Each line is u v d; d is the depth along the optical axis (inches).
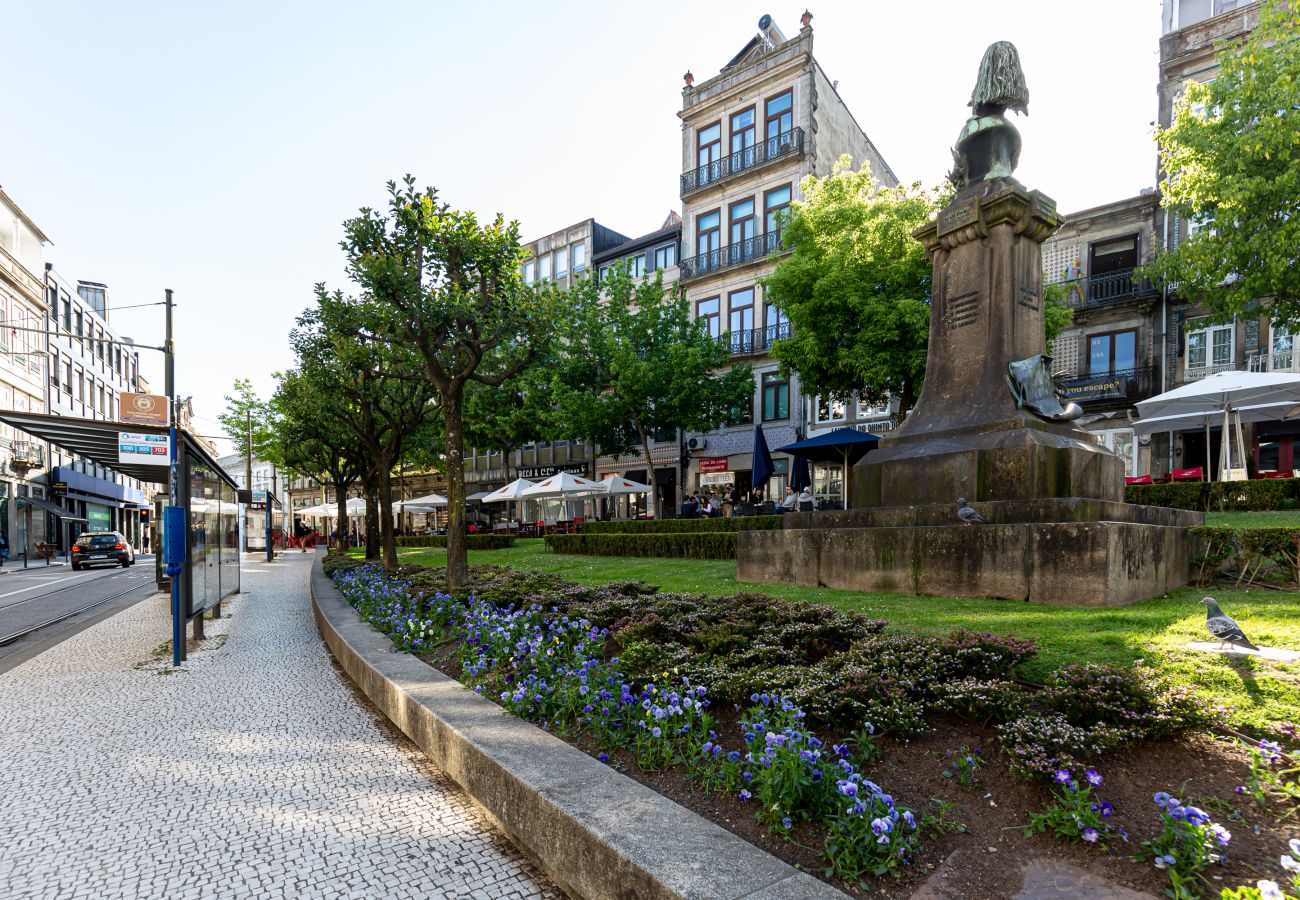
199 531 315.9
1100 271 911.0
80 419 295.9
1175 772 92.4
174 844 112.6
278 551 1590.8
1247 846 76.2
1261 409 576.4
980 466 254.4
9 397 1256.2
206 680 235.9
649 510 1234.6
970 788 93.6
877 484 295.7
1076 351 914.1
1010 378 266.4
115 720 188.5
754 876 70.8
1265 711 105.3
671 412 919.0
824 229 730.2
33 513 1379.2
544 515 1462.8
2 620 419.8
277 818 121.4
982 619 182.5
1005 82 297.9
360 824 118.0
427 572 418.3
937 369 303.4
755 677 124.3
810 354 708.0
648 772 106.7
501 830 114.5
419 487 1819.6
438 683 164.6
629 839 79.0
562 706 132.6
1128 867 74.1
